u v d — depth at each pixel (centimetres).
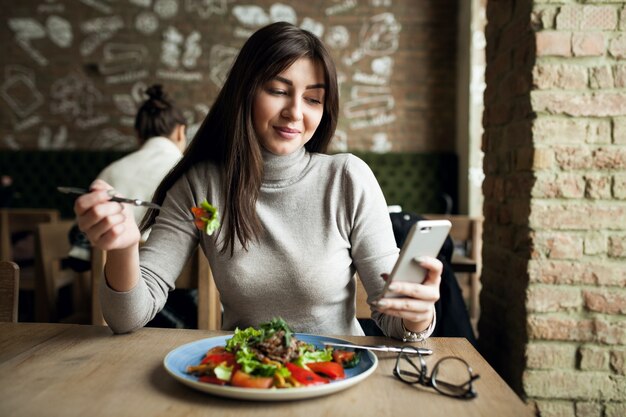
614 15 166
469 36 495
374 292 123
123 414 72
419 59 536
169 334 111
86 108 532
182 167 137
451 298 188
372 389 83
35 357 95
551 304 171
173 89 534
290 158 131
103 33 530
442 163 528
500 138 199
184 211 132
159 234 130
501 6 199
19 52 529
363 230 130
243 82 124
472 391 80
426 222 89
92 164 523
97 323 169
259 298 128
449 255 202
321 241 129
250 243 128
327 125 137
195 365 89
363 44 536
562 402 173
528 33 172
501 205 197
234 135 126
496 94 204
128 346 102
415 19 535
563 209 169
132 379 85
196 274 176
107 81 532
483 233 220
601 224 169
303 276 127
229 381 79
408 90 538
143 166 241
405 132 540
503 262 194
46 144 532
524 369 173
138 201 91
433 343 107
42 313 234
